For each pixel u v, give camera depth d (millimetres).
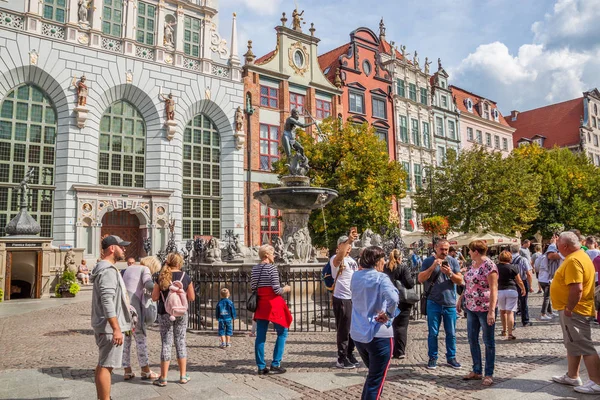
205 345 9352
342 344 7195
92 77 27297
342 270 7363
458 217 32438
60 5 26828
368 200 25328
